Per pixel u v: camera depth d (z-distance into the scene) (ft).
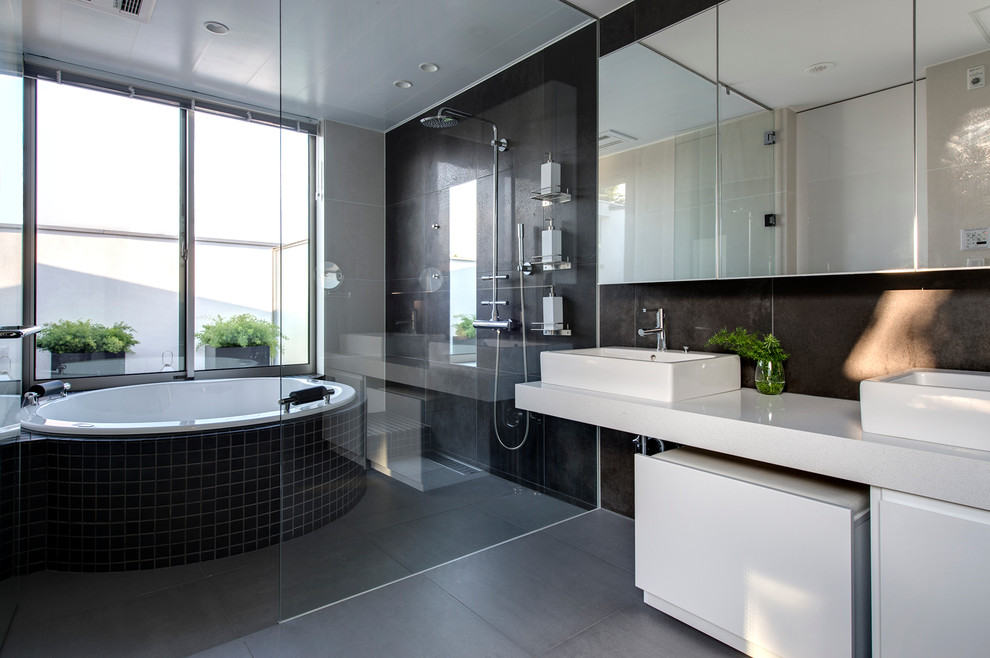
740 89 7.25
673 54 8.09
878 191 6.08
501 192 8.68
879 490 4.85
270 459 8.33
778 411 6.16
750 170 7.17
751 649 5.64
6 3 6.24
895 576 4.75
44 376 11.17
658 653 5.78
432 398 8.04
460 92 8.22
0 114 5.97
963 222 5.52
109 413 10.92
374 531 7.36
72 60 10.76
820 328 7.20
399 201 7.71
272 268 13.83
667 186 8.19
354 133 7.30
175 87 12.04
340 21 7.18
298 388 6.72
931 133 5.71
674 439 6.27
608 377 7.39
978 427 4.50
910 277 6.43
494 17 8.41
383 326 7.59
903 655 4.74
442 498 8.09
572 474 9.57
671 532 6.20
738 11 7.27
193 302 12.70
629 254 8.82
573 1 8.82
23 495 7.55
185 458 7.76
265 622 6.42
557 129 9.17
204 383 12.17
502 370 8.82
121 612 6.61
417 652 5.83
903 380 5.71
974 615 4.34
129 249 12.01
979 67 5.41
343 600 6.93
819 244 6.56
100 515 7.59
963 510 4.42
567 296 9.43
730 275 7.41
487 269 8.57
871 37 6.10
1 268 6.03
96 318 11.71
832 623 4.96
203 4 8.79
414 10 7.78
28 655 5.78
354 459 7.24
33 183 10.91
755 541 5.47
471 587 7.18
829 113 6.44
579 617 6.46
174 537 7.76
